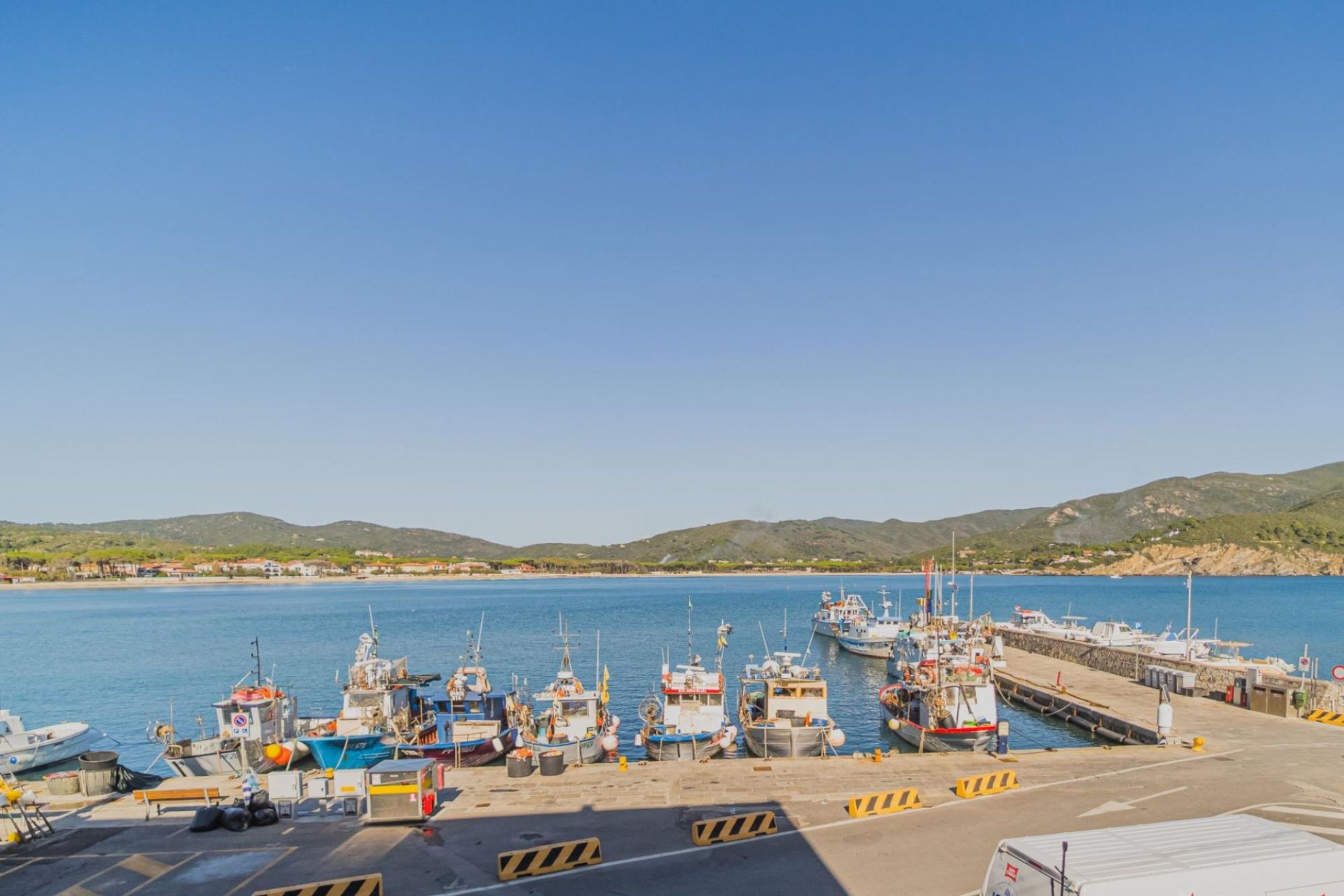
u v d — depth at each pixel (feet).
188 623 495.00
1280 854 50.93
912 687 156.87
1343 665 261.85
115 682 276.82
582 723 139.33
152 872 73.05
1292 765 108.88
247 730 132.46
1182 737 126.93
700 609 607.78
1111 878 47.11
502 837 81.71
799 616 536.42
